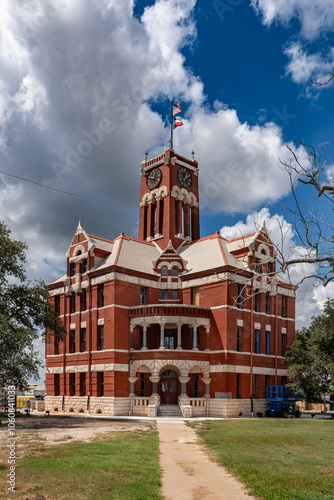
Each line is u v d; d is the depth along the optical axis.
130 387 49.09
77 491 13.19
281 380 55.19
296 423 37.56
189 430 31.81
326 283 14.09
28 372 35.56
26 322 42.38
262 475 15.87
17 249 41.03
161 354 47.56
